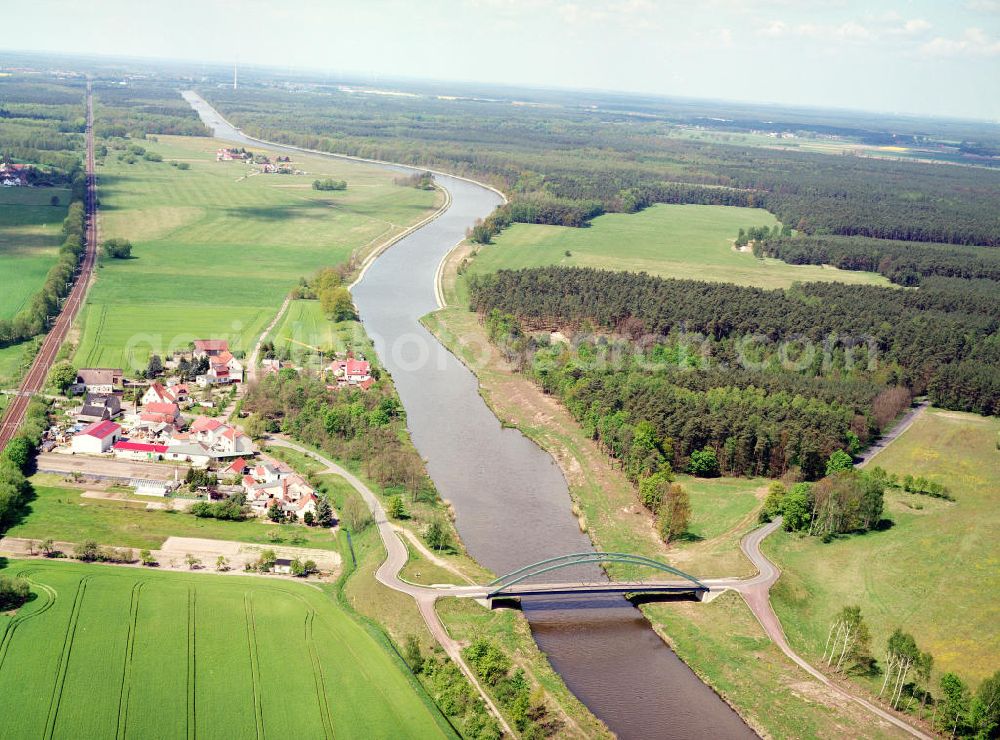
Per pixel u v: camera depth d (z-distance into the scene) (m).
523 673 188.88
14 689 165.00
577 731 173.38
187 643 182.62
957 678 177.50
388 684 176.25
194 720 161.75
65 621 186.12
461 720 170.88
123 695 166.12
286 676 175.62
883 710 183.00
